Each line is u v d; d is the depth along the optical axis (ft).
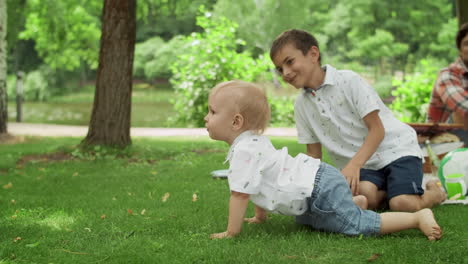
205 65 40.22
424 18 88.02
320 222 8.66
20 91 47.19
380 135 10.00
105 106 22.88
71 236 8.75
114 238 8.65
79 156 21.26
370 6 87.51
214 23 42.68
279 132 33.88
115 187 14.28
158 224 9.61
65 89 103.09
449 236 8.18
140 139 28.99
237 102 8.36
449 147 13.43
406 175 10.12
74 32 63.26
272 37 89.86
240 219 8.40
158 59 91.66
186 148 24.02
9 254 7.72
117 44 22.81
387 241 7.97
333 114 10.43
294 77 10.07
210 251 7.52
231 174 8.27
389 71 97.50
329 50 101.45
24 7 51.78
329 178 8.39
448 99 14.38
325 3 93.45
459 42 14.29
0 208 11.43
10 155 21.01
